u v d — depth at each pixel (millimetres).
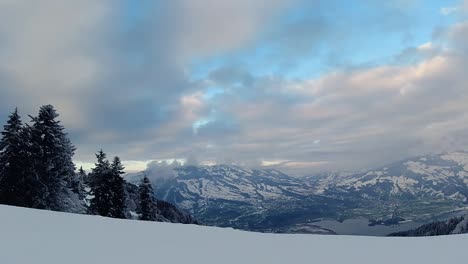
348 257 6457
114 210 44812
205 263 5734
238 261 5977
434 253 6723
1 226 8422
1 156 37125
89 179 46844
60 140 40000
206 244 7531
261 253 6699
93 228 9117
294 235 9719
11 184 36969
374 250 7172
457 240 8453
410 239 8828
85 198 46906
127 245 6980
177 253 6430
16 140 37469
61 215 11227
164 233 8984
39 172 38062
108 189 44969
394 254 6723
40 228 8508
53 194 39281
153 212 53562
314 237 9227
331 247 7535
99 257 5781
